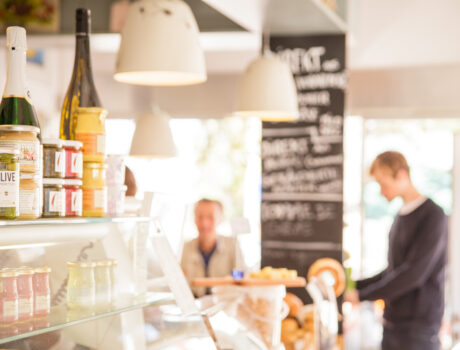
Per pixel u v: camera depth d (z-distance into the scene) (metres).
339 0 4.35
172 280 1.84
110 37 4.64
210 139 7.18
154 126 4.36
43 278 1.43
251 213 7.04
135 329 1.62
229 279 2.67
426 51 5.76
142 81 2.35
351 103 5.99
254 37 4.96
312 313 3.24
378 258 6.69
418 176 6.29
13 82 1.47
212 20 4.43
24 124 1.46
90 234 1.61
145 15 2.06
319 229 4.44
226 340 1.99
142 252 1.77
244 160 7.12
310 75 4.48
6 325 1.33
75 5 4.30
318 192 4.46
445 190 6.27
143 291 1.74
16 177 1.37
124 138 6.84
